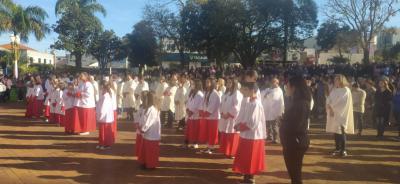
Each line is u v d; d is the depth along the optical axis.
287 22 32.03
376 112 13.16
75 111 12.55
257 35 32.53
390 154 10.45
